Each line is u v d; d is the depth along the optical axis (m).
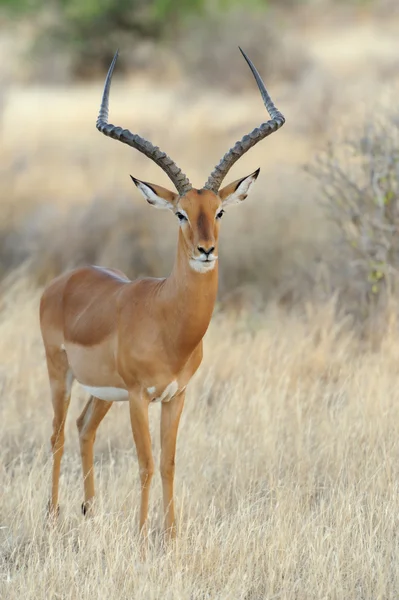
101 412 18.41
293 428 21.09
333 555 15.80
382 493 18.30
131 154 50.06
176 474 19.41
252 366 24.58
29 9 90.31
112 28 87.75
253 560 16.08
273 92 68.38
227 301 33.16
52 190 45.56
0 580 15.78
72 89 80.56
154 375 16.44
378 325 26.27
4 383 25.03
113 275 18.30
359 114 36.94
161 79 84.38
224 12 79.25
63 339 18.25
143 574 15.52
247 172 44.34
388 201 26.33
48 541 17.00
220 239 36.34
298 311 28.97
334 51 87.25
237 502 18.41
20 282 31.09
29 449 21.69
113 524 16.98
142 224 38.19
